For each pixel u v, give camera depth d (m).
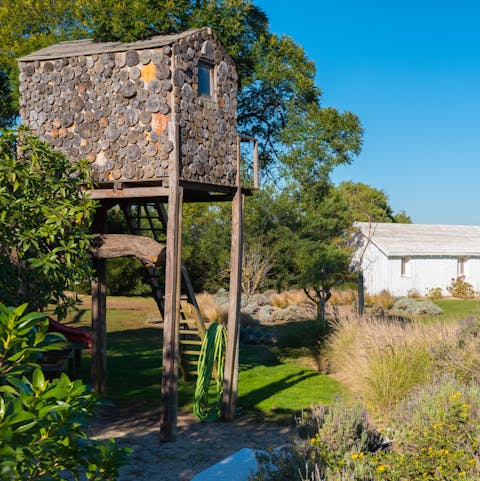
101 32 13.04
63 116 11.45
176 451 9.22
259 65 19.17
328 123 19.95
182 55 10.62
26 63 11.88
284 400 12.47
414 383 10.43
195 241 36.88
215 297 32.06
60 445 3.02
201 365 11.23
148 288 36.84
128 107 10.77
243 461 8.38
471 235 44.97
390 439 7.82
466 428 6.42
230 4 16.17
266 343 20.91
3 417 2.57
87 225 10.08
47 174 9.90
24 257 8.79
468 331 12.12
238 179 12.11
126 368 15.66
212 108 11.41
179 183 10.46
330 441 6.91
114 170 10.90
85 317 25.03
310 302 30.89
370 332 13.55
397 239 39.69
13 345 2.76
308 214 33.09
